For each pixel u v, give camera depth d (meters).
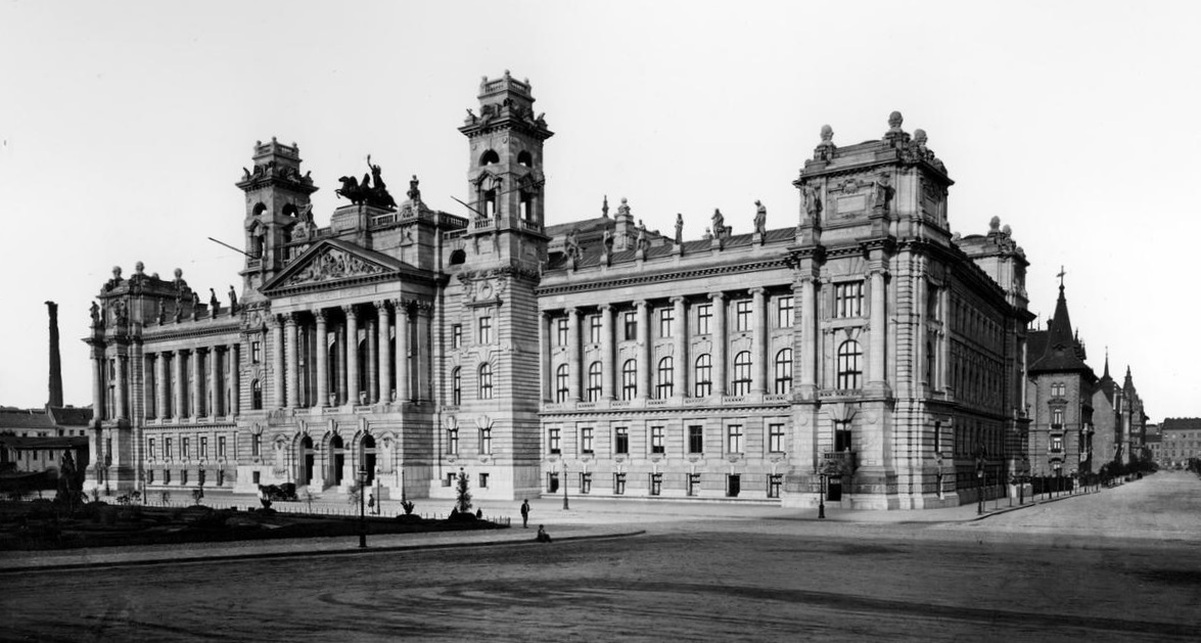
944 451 92.44
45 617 33.16
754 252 98.94
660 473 104.06
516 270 110.69
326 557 51.47
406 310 114.69
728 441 100.31
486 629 30.47
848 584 40.09
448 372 117.00
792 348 97.12
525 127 112.50
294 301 124.31
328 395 121.56
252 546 55.28
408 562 49.03
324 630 30.50
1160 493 136.88
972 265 104.06
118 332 163.38
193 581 42.06
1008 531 65.94
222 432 153.00
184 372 160.75
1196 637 28.92
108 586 40.56
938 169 93.50
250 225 138.38
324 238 121.62
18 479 135.75
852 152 91.56
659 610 33.81
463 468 113.00
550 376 113.69
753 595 37.16
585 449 110.19
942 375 92.88
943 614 32.81
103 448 164.00
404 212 118.75
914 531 66.12
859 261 88.94
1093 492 141.00
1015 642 28.19
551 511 88.69
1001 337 126.94
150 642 28.95
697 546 56.75
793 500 89.12
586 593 37.81
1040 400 183.62
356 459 117.75
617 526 70.62
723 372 101.38
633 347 107.94
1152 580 41.03
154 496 124.38
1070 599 35.97
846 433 88.44
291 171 138.38
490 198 115.94
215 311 155.88
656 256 107.00
